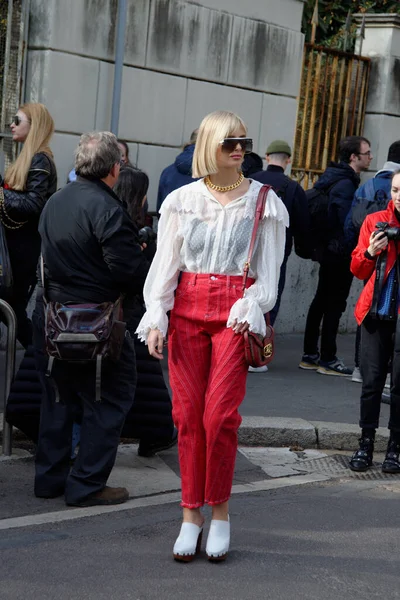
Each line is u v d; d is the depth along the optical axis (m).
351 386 8.65
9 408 5.87
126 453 6.44
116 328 5.20
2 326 8.69
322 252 8.85
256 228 4.57
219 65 9.85
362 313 6.29
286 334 10.84
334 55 11.12
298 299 10.89
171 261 4.65
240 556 4.79
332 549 4.96
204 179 4.66
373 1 14.35
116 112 8.93
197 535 4.69
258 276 4.60
